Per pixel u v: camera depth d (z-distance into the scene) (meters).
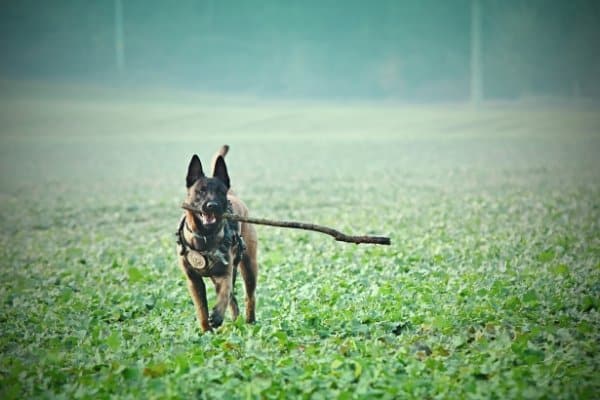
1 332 10.11
